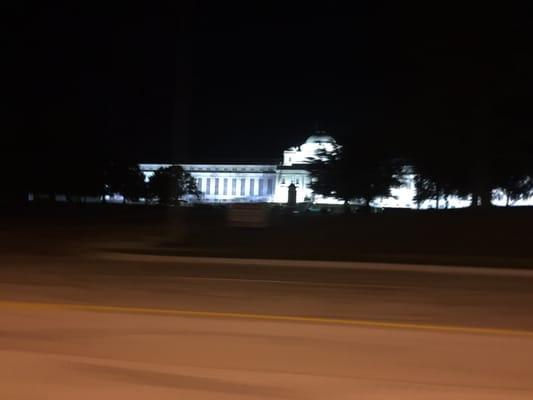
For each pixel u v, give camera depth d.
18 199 74.94
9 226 43.22
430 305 11.72
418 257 23.38
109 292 12.88
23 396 5.94
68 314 10.13
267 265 20.70
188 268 18.92
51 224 46.16
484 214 38.22
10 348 7.80
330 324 9.58
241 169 140.12
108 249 25.61
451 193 67.62
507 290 14.30
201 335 8.65
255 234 32.50
